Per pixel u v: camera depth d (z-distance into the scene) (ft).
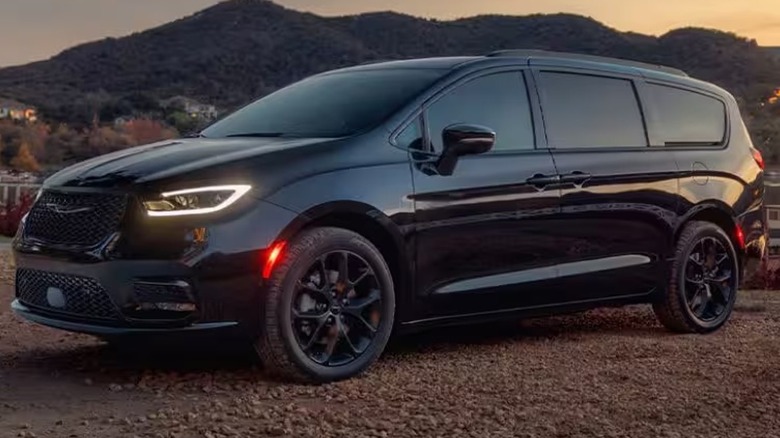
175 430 14.06
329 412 15.16
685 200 23.61
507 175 19.94
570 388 17.24
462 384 17.43
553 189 20.74
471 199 19.29
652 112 23.61
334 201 17.26
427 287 18.84
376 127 18.65
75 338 21.75
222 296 16.25
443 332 23.31
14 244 18.34
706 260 24.29
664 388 17.35
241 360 19.12
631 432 14.55
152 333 16.22
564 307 21.44
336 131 18.85
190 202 16.21
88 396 16.22
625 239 22.33
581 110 22.08
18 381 17.30
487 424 14.78
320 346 17.53
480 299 19.66
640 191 22.57
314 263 17.12
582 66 22.50
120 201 16.44
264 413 15.03
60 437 13.66
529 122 20.98
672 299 23.41
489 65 20.76
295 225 16.83
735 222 24.91
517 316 20.68
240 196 16.48
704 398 16.63
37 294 17.83
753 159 25.84
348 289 17.63
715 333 24.12
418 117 19.16
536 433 14.38
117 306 16.29
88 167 17.88
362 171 17.84
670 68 25.08
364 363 17.87
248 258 16.37
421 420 14.88
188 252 16.05
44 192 17.89
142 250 16.12
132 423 14.46
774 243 73.87
